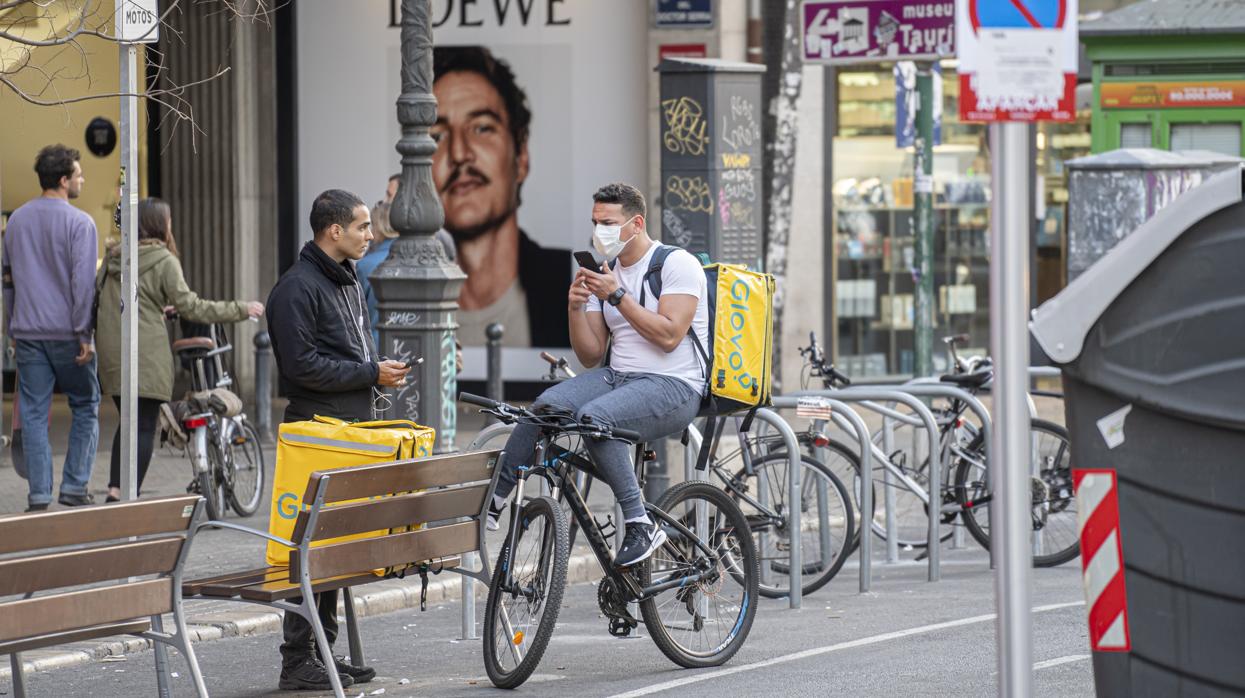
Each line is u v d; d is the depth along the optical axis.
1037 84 13.14
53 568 16.09
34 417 31.23
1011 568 13.09
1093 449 14.05
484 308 51.47
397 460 19.66
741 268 23.34
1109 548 14.02
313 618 18.70
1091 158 36.25
